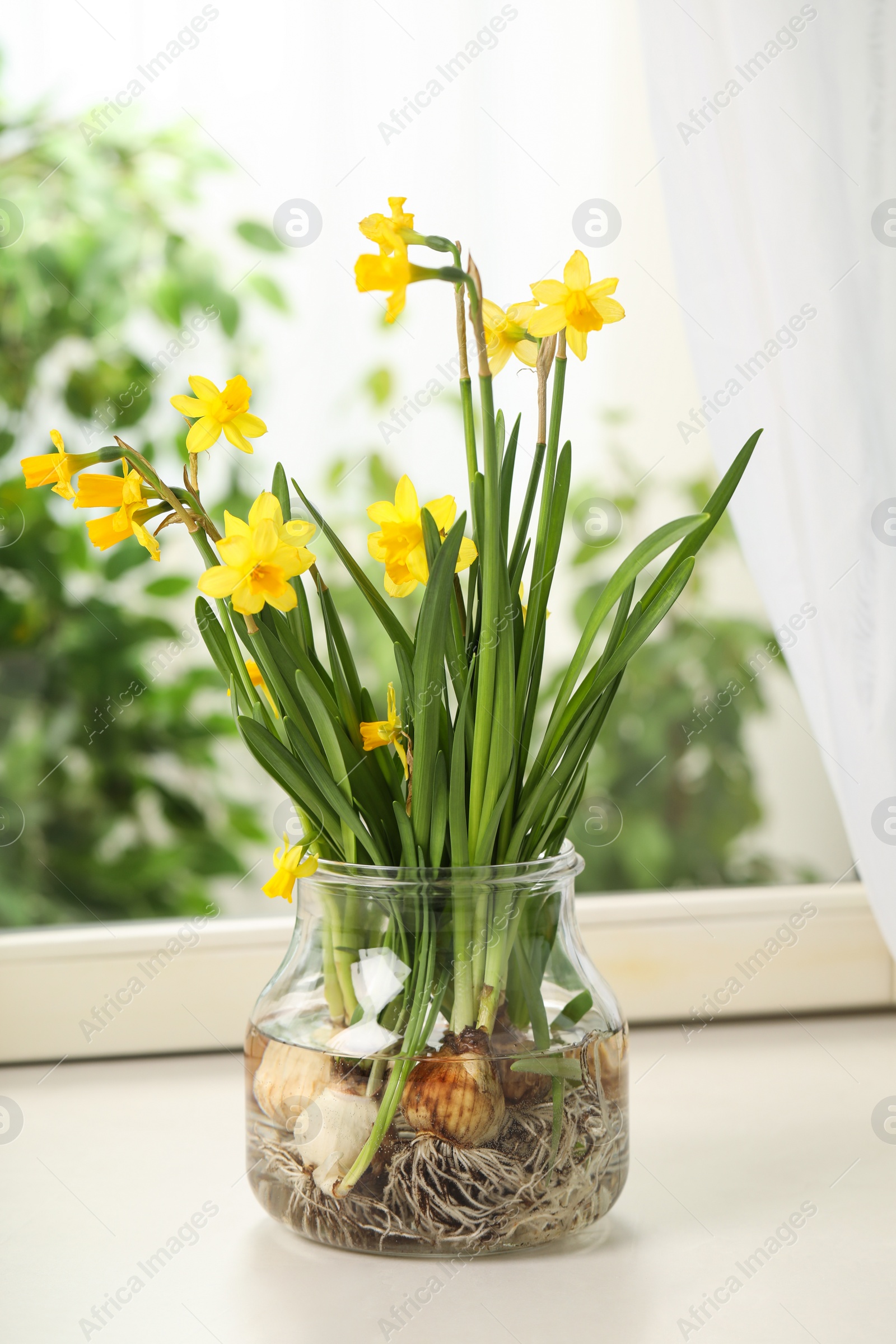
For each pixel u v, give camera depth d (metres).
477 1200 0.91
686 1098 1.12
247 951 1.21
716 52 1.16
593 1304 0.91
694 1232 0.97
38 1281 0.93
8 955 1.18
